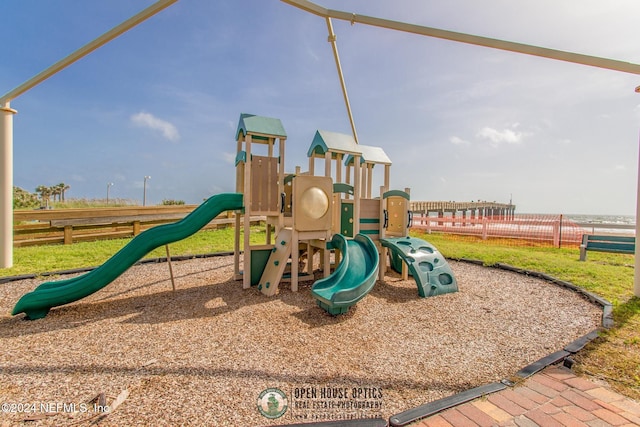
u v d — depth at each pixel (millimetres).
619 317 3158
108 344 2629
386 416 1729
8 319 3271
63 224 8008
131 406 1774
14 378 2074
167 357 2395
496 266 6000
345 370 2225
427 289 4160
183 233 4160
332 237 4672
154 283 4789
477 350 2561
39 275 4938
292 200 4359
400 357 2434
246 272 4520
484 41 3441
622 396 1858
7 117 5336
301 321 3213
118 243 8102
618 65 3479
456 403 1772
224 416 1697
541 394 1884
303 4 3404
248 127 4441
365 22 3570
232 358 2389
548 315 3406
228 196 4531
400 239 4953
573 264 5906
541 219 9812
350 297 3400
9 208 5465
